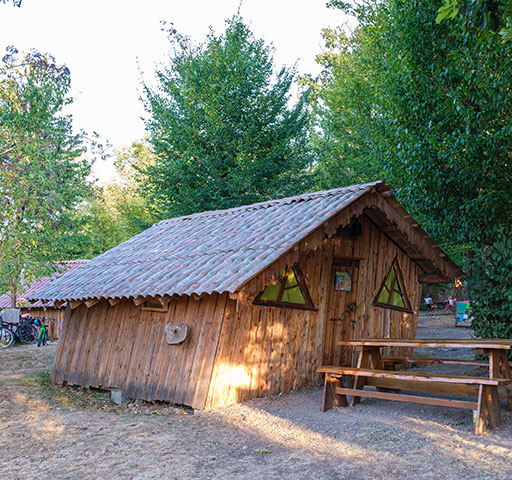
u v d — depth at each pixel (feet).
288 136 77.25
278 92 77.77
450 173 34.47
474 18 22.72
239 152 73.51
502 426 19.92
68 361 35.42
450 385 21.43
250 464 17.26
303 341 29.76
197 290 23.77
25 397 30.14
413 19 36.06
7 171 36.01
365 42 65.62
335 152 73.56
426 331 63.41
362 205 28.96
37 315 70.79
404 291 37.52
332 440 19.36
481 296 34.32
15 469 17.52
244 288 22.67
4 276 42.63
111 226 135.85
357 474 15.80
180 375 26.76
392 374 21.68
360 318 33.50
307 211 29.09
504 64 31.83
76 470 17.24
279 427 21.52
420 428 20.11
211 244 31.07
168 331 27.45
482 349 20.99
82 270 38.93
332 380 24.09
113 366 31.58
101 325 33.81
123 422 23.79
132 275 31.42
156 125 79.56
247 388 26.50
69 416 25.35
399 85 38.19
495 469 15.48
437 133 35.12
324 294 31.22
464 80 33.83
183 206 71.97
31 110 37.22
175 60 81.46
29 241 38.96
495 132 32.63
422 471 15.71
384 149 40.65
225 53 76.28
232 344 25.93
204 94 74.69
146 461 17.90
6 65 35.22
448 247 56.80
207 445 19.56
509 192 34.09
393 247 36.55
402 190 39.17
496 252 33.60
